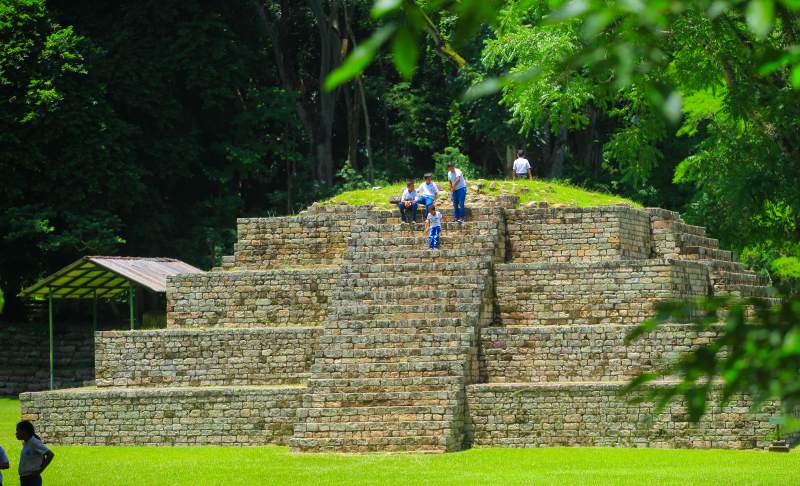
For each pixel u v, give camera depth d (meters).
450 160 157.12
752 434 75.25
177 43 145.38
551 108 70.88
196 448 83.62
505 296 90.75
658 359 81.31
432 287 90.25
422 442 77.62
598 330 83.25
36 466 51.88
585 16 12.27
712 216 113.81
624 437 78.06
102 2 150.12
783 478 61.97
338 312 88.19
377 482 64.31
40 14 132.50
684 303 14.92
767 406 75.12
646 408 77.62
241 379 91.06
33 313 145.75
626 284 87.94
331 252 101.31
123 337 92.94
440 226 95.62
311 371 83.75
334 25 162.12
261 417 84.31
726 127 76.31
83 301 146.50
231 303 96.75
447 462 72.31
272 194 159.12
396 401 80.12
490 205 103.50
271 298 96.00
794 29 43.56
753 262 127.38
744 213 99.31
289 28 170.00
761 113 56.03
